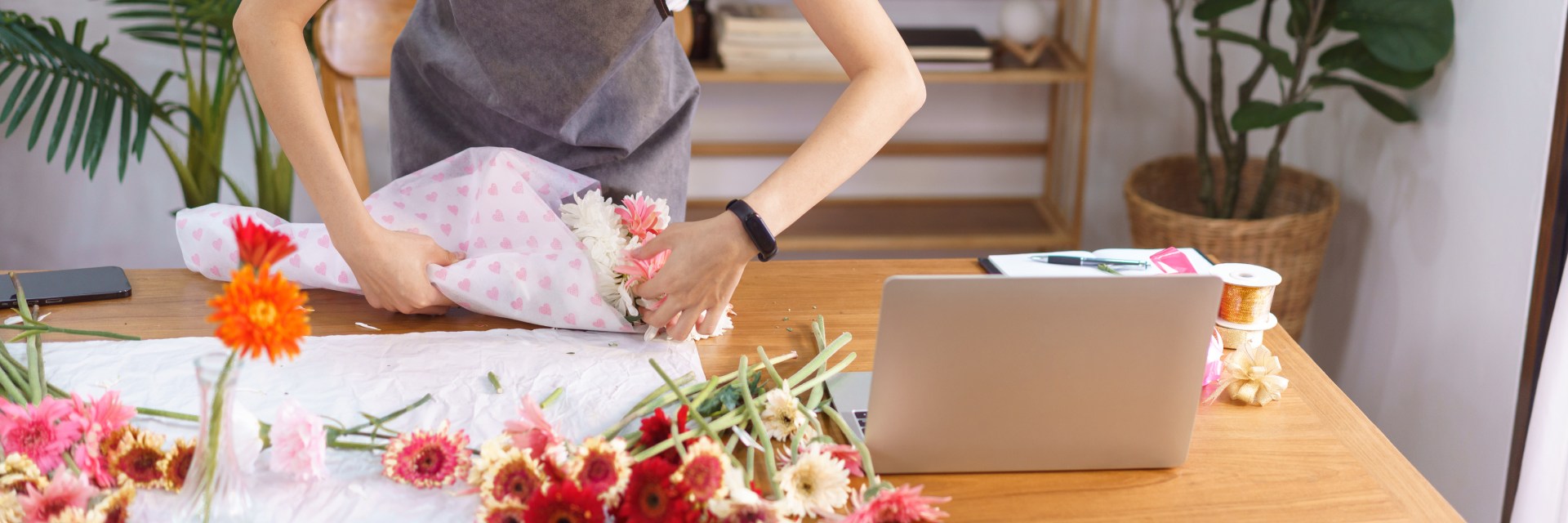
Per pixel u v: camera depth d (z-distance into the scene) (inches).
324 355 46.9
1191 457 42.4
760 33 104.2
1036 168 127.1
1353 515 39.2
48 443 36.1
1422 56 85.9
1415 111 92.7
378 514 36.5
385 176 119.5
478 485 37.3
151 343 47.6
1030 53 109.7
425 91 60.5
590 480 34.3
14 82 108.1
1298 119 112.7
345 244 49.4
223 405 31.7
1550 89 75.9
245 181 116.2
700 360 48.1
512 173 52.4
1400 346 96.3
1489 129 82.9
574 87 54.1
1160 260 55.1
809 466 35.9
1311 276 98.2
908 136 124.4
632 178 58.9
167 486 36.6
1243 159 102.7
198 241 54.2
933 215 122.1
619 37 52.3
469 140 60.1
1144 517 38.7
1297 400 46.9
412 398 43.6
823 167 47.8
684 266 46.5
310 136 48.8
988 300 36.9
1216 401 46.6
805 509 35.6
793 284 56.7
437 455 38.0
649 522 33.1
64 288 52.7
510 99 55.2
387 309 51.4
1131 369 38.9
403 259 49.6
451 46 57.5
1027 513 38.7
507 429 37.9
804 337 50.6
